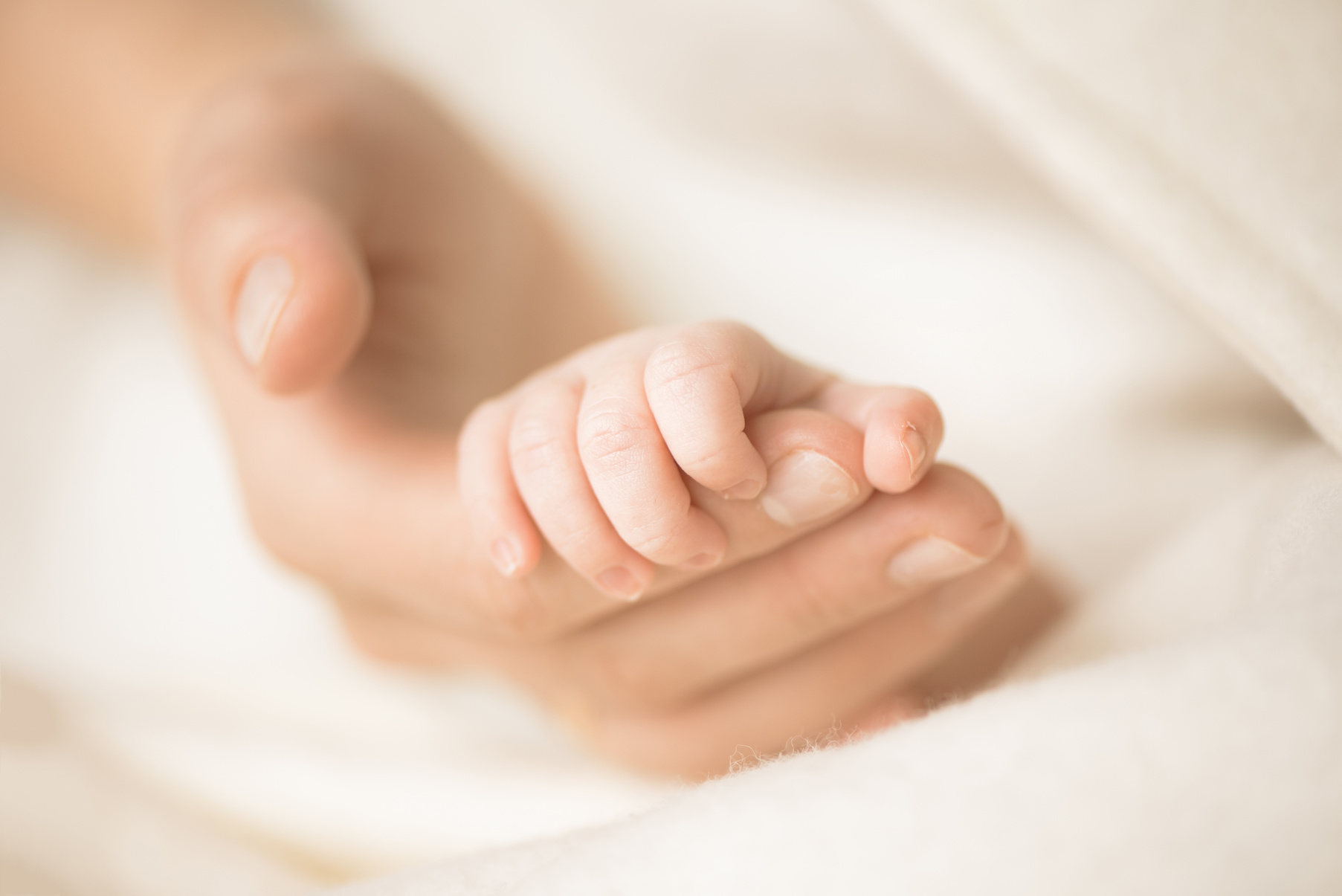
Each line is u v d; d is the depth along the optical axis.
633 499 0.23
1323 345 0.24
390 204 0.32
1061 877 0.19
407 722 0.34
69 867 0.29
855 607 0.26
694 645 0.27
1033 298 0.35
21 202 0.45
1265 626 0.20
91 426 0.41
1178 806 0.19
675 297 0.38
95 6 0.41
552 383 0.24
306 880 0.30
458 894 0.21
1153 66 0.26
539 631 0.27
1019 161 0.33
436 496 0.28
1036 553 0.33
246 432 0.30
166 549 0.38
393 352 0.31
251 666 0.35
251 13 0.43
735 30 0.37
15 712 0.32
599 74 0.40
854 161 0.37
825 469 0.23
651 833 0.20
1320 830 0.19
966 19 0.27
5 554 0.38
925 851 0.19
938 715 0.20
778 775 0.20
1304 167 0.25
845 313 0.36
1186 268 0.25
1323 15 0.25
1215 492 0.33
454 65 0.42
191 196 0.30
